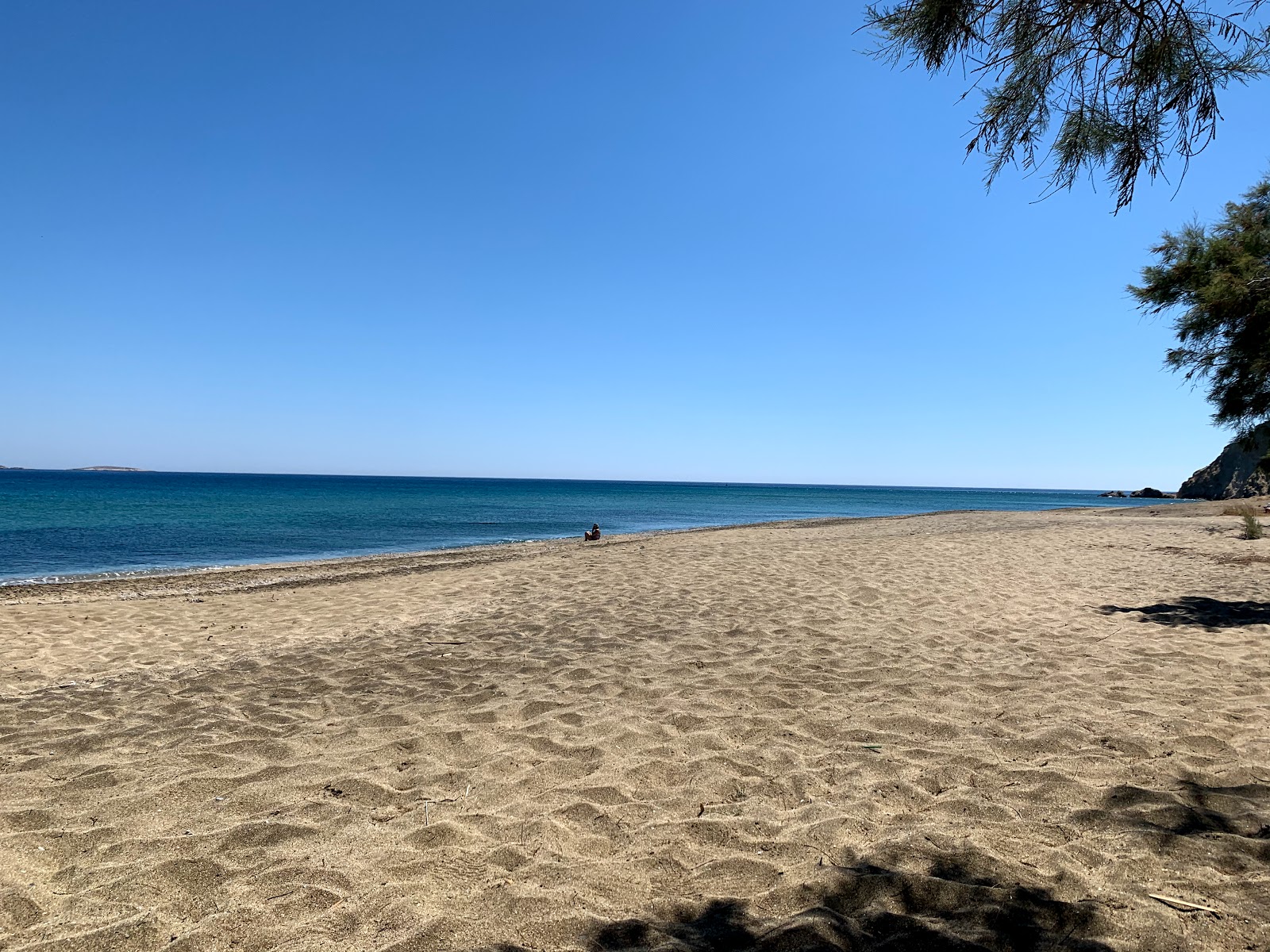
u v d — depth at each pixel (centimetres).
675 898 257
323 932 237
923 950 223
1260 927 227
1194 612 775
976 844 289
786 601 905
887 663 594
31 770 389
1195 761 367
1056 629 717
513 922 242
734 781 361
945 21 279
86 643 748
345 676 594
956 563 1260
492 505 5856
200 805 340
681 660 620
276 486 11438
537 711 486
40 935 235
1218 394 660
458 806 338
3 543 2264
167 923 242
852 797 339
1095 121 298
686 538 2123
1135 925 231
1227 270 608
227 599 1060
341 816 327
